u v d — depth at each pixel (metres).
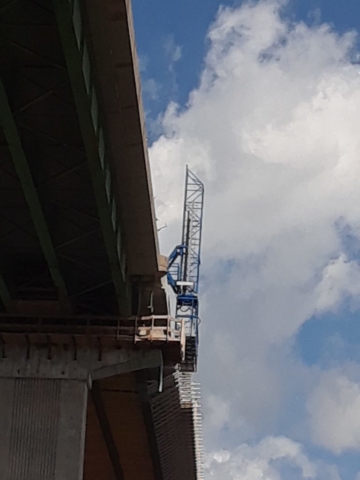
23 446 43.78
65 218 41.75
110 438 58.66
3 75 33.53
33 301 46.34
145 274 47.19
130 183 40.81
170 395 54.97
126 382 50.31
